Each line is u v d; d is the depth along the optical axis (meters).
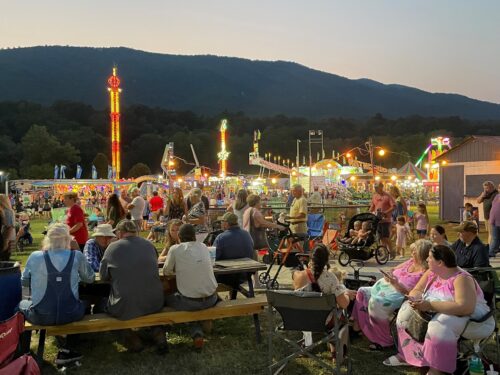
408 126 147.25
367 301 5.55
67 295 4.86
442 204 21.48
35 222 28.31
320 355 5.32
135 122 141.12
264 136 137.12
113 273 5.11
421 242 5.64
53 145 93.56
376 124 155.62
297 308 4.57
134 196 13.84
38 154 93.31
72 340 5.64
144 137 127.44
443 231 6.98
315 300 4.46
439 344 4.30
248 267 6.11
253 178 61.94
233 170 130.38
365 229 10.90
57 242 4.99
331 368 4.53
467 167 20.22
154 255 5.32
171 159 29.88
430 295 4.68
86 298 6.11
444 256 4.58
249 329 6.24
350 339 5.78
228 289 7.15
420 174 47.50
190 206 11.65
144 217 20.38
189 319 5.30
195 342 5.43
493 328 4.53
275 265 10.52
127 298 5.05
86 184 36.59
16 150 100.75
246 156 132.50
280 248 8.55
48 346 5.75
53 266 4.85
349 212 18.73
